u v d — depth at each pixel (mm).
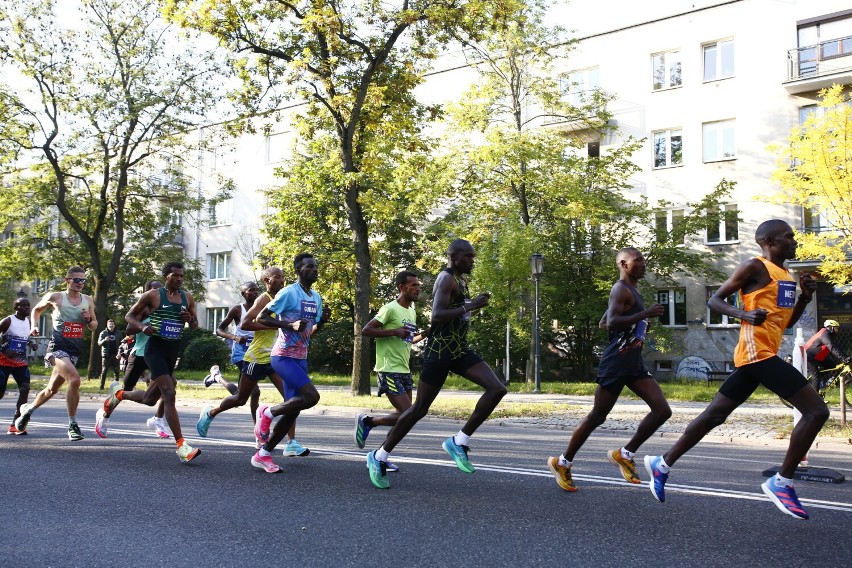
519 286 25047
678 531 4773
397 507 5449
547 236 28969
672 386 22750
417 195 23844
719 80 30000
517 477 6750
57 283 32125
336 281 21875
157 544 4480
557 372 32406
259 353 8266
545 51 27016
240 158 42219
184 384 24047
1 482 6375
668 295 31203
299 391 6922
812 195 18328
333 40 17562
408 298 7652
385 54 18391
